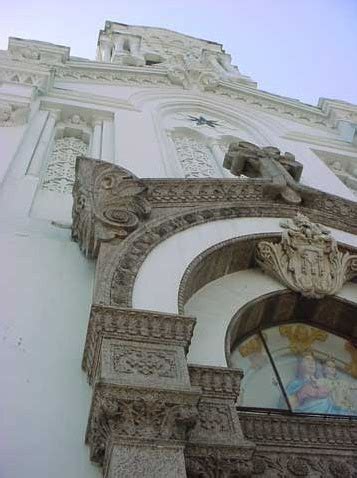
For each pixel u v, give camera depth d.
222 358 5.99
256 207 7.71
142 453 4.21
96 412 4.48
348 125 15.20
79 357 5.68
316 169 12.30
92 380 5.16
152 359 4.91
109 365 4.74
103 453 4.52
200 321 6.38
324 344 7.05
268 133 14.38
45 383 5.33
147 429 4.36
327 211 8.12
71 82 13.84
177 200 7.36
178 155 12.14
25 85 11.36
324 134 15.42
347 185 13.30
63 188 9.09
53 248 7.13
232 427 4.81
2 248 6.93
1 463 4.57
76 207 7.11
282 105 16.48
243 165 9.20
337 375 6.75
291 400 6.32
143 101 13.98
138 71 15.55
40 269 6.75
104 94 13.56
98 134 11.63
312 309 7.05
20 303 6.20
